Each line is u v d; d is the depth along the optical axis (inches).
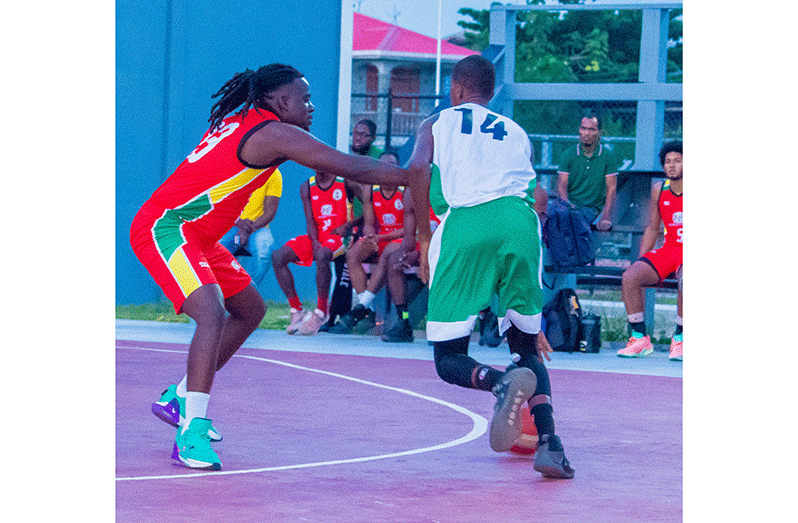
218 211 220.4
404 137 1086.4
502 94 678.5
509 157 218.4
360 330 565.9
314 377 371.6
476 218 213.2
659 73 681.0
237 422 269.1
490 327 509.7
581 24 2023.9
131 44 700.0
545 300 527.5
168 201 216.8
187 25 714.2
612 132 1606.8
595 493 191.2
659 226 492.4
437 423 275.6
